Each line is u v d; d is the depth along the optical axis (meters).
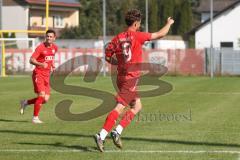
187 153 23.91
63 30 172.38
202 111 41.56
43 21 172.88
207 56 110.62
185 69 111.06
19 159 22.84
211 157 23.00
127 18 24.42
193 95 57.41
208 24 157.75
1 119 37.00
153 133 29.94
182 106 45.34
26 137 28.83
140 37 24.20
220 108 43.94
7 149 25.14
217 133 29.97
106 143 26.44
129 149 24.94
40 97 35.34
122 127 24.22
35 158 23.03
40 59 35.75
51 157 23.20
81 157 23.17
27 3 166.38
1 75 102.62
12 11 168.25
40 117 38.19
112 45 24.41
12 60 111.50
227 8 154.88
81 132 30.72
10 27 168.00
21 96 56.25
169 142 26.89
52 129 31.98
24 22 166.88
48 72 35.75
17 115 39.41
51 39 35.56
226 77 100.00
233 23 154.62
